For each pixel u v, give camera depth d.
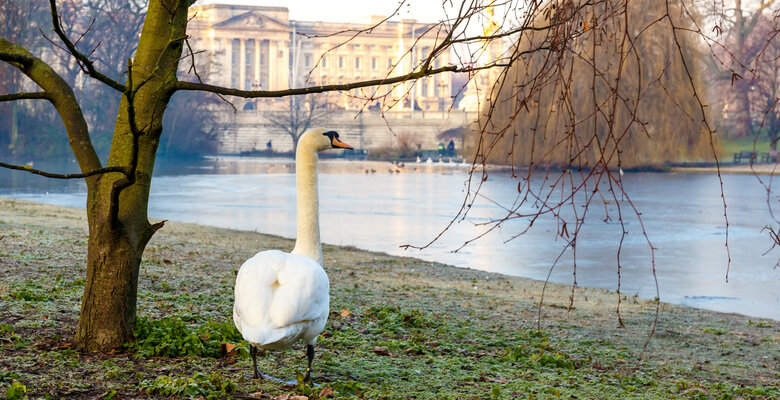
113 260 7.34
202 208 40.16
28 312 9.00
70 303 9.82
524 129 42.00
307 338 6.13
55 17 5.56
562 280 20.17
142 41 7.32
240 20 184.75
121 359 7.13
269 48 187.25
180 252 18.20
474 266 22.47
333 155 132.62
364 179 70.31
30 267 12.80
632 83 41.28
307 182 7.27
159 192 52.25
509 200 46.53
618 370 9.39
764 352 11.48
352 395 6.66
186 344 7.55
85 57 5.75
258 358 7.79
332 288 14.39
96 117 103.31
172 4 7.25
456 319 12.12
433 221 35.34
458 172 83.31
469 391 7.21
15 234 18.06
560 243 28.55
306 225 7.27
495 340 10.48
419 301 13.82
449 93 186.88
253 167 94.12
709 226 34.34
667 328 13.17
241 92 6.73
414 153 120.88
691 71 52.53
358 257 21.75
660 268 22.70
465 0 5.90
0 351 7.13
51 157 89.25
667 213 40.34
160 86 7.24
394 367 8.06
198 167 93.31
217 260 17.11
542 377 8.31
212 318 9.65
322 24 191.38
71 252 15.32
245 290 5.70
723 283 20.20
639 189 56.94
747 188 59.06
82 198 44.12
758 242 29.00
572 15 5.98
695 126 58.44
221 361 7.43
